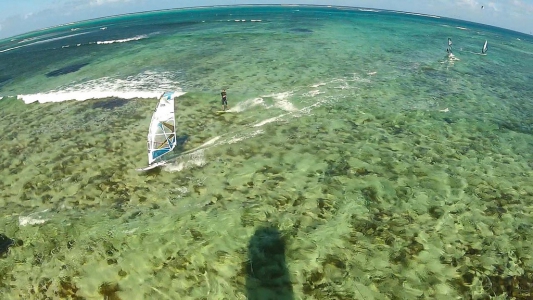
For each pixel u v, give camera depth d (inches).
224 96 919.7
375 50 1681.8
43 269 458.6
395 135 791.1
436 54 1649.9
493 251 468.8
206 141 779.4
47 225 539.2
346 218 530.0
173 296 412.5
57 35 3659.0
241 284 423.2
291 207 557.6
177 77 1258.6
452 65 1445.6
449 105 978.1
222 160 698.8
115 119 914.7
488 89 1148.5
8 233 526.6
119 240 499.2
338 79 1187.9
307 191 595.5
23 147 794.2
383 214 539.5
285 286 419.8
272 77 1221.1
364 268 443.5
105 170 684.7
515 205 559.5
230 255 465.1
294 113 907.4
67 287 429.4
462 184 612.7
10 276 451.2
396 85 1136.8
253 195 589.6
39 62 1782.7
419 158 696.4
